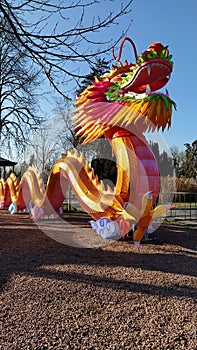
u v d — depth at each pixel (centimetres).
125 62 723
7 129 1997
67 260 600
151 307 385
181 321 348
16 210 1429
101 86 715
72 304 384
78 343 297
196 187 2080
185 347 294
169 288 457
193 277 523
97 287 446
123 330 324
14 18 489
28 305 377
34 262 573
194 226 1370
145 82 647
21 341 296
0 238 809
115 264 586
